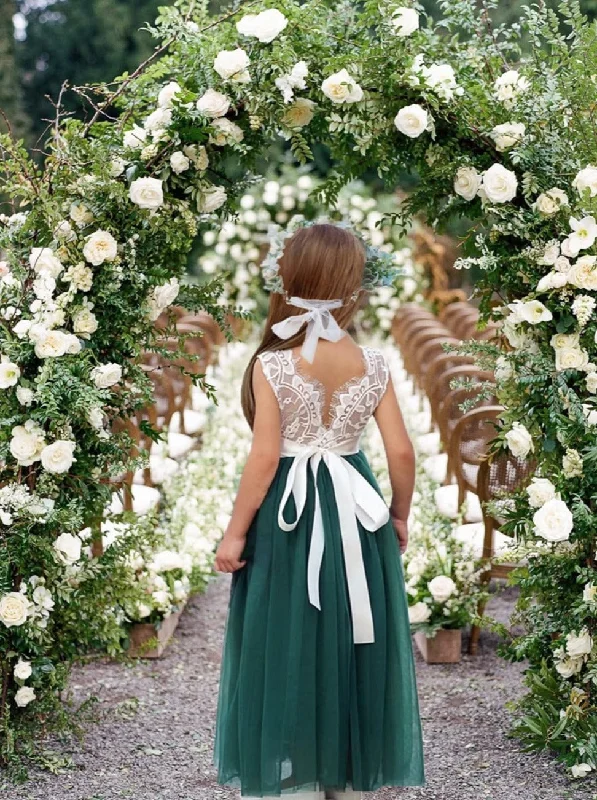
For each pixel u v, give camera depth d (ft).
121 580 12.12
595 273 11.03
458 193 11.59
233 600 9.84
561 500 11.37
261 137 12.03
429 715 13.41
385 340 47.11
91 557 12.74
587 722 11.35
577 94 11.33
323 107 11.53
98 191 11.23
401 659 9.81
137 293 11.65
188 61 11.51
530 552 11.69
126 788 11.16
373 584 9.66
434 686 14.47
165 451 20.49
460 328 31.42
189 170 11.58
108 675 14.89
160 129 11.32
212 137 11.41
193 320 32.45
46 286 10.98
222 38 11.46
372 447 24.84
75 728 12.01
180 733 12.84
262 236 48.06
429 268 49.88
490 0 12.48
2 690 11.44
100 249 11.15
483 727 12.87
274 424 9.37
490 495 15.06
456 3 11.92
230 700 9.77
